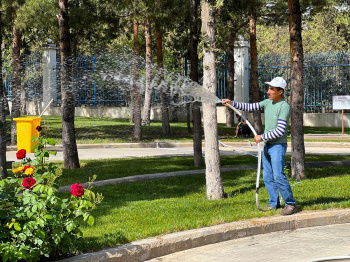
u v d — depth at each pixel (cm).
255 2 1506
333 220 721
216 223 661
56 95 3052
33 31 2900
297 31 1038
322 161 1256
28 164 543
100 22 1961
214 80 817
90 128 2367
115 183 1017
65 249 502
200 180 1031
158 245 580
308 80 2617
